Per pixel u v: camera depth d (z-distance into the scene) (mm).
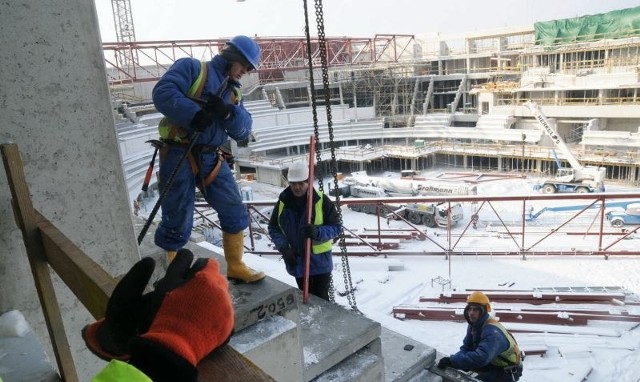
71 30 2250
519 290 11805
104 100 2412
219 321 735
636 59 34844
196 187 3000
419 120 45188
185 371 656
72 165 2342
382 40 53469
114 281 1208
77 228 2396
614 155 31344
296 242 4613
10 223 2146
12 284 2180
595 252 14188
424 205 19641
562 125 37531
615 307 10219
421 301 11812
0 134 2109
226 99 2746
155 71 43062
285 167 35000
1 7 2039
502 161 36156
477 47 48594
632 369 7504
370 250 16062
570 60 38656
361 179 29609
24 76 2137
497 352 4418
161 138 2830
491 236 17297
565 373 7461
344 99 50906
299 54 50156
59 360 1832
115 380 601
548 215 21016
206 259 822
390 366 4293
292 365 3000
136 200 19312
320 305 4117
